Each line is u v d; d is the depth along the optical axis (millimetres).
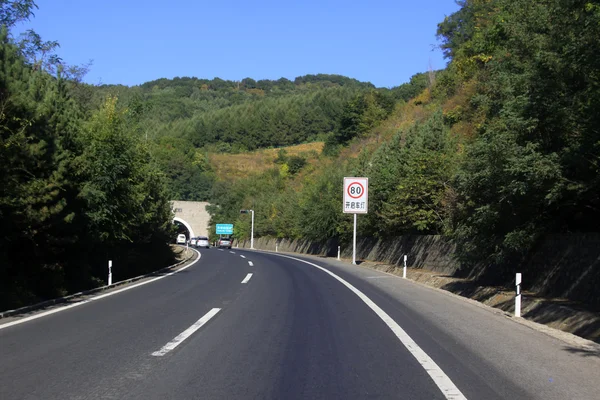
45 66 19625
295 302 14461
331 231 47469
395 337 9711
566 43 14570
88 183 18172
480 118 34031
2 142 11680
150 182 27797
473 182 17297
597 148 13852
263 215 84250
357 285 19625
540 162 14344
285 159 132500
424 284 22578
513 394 6316
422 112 64000
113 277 22000
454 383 6734
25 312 12352
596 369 7613
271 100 174250
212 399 5992
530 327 11234
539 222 17109
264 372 7172
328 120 158125
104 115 21422
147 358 7891
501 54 20766
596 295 13867
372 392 6320
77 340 9148
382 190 35125
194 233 105875
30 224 13742
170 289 17672
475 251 18656
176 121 172125
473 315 12773
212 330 10172
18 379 6707
